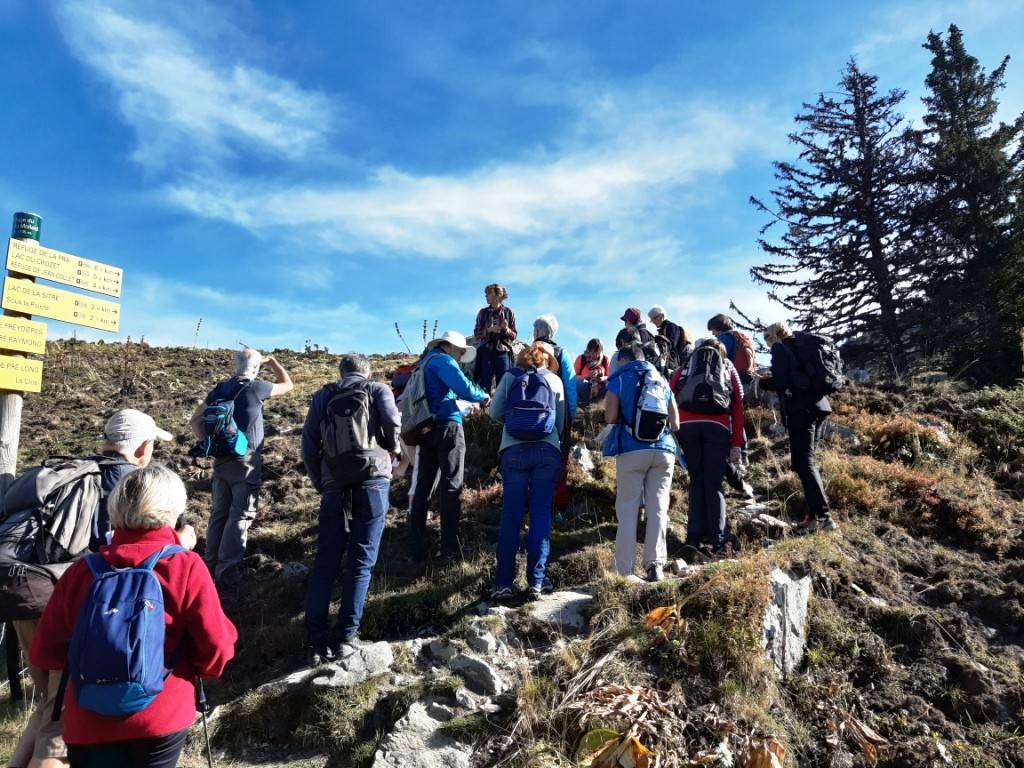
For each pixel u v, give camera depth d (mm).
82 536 3602
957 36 23922
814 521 6219
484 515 7020
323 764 3996
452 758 3861
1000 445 7980
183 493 2990
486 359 8648
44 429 10602
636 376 5637
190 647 2836
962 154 21922
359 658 4559
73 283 5164
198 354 15922
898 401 9133
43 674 3531
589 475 7512
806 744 4090
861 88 24172
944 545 6199
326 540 4953
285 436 9875
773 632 4547
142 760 2674
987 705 4398
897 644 4844
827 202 23719
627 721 3834
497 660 4555
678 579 5156
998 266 21047
